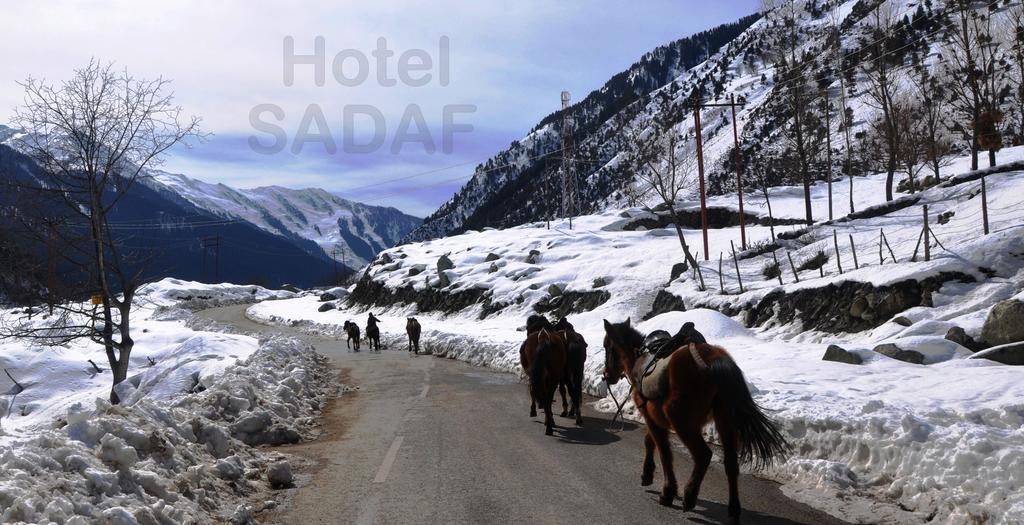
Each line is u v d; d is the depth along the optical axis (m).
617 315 33.00
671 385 6.47
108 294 22.86
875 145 55.66
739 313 24.86
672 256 41.00
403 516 6.84
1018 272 18.06
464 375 21.53
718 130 186.75
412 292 56.44
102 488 5.84
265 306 84.12
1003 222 22.92
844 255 27.36
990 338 14.46
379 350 35.38
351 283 125.88
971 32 37.00
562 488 7.73
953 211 27.81
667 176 43.38
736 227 53.53
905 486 6.74
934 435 7.20
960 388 10.35
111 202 22.64
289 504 7.46
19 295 21.17
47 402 28.44
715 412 6.27
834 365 14.23
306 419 13.29
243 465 8.79
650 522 6.40
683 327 7.02
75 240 21.47
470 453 9.85
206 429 9.33
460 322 44.31
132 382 24.62
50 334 23.64
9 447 5.91
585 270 43.19
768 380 12.62
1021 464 6.02
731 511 6.14
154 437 7.44
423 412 14.19
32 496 5.06
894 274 19.75
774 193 59.31
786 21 44.16
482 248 61.56
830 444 8.22
